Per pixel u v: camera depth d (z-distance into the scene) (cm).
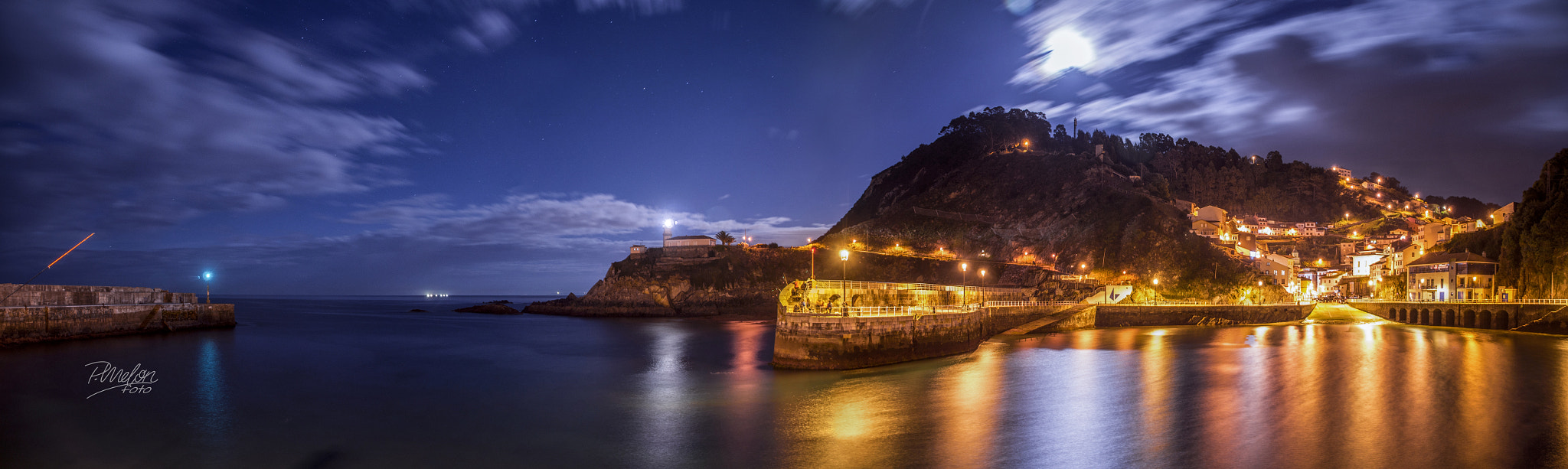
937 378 4275
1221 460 2506
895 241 16675
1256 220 16612
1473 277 9844
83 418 3444
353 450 2867
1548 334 7850
